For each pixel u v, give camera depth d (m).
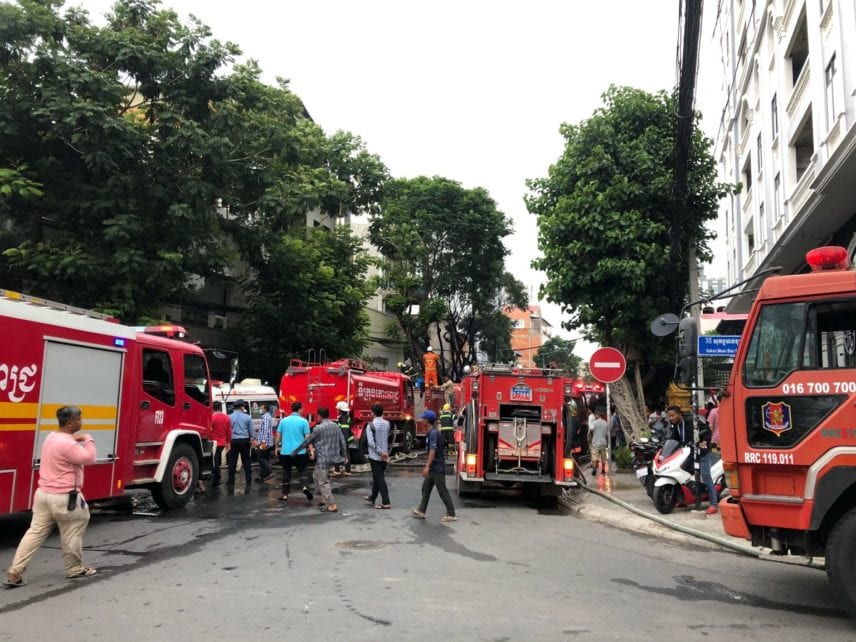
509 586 6.28
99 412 9.37
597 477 15.47
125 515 10.42
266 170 19.42
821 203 13.88
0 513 7.66
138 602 5.63
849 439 5.48
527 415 12.41
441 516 10.53
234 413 13.94
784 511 5.74
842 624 5.32
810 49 15.84
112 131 15.06
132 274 15.70
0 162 15.15
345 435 16.98
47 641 4.67
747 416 6.01
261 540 8.35
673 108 16.72
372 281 31.05
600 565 7.30
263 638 4.74
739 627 5.20
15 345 7.96
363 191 29.91
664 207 16.27
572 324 17.83
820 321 5.81
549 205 17.95
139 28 17.48
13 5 14.46
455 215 36.97
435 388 26.27
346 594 5.88
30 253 15.07
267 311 22.80
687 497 10.70
